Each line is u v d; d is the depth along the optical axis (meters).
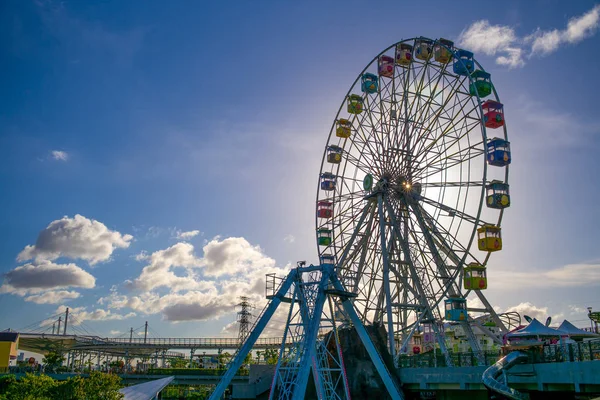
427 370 52.03
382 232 62.00
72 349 120.81
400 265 64.12
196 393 116.50
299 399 40.56
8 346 106.75
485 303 58.19
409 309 62.03
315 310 44.72
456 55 60.38
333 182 74.56
